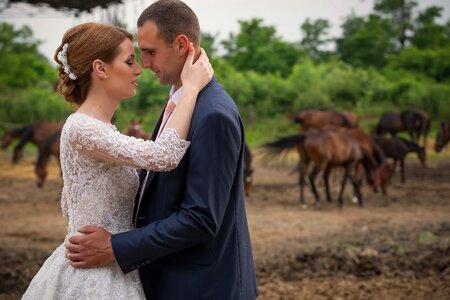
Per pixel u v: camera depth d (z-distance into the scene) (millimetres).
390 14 48031
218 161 2508
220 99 2617
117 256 2523
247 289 2721
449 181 16578
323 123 19688
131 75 2697
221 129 2520
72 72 2684
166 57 2658
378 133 23422
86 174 2637
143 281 2721
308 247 7809
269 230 9938
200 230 2486
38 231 9867
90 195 2646
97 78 2686
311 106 29156
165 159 2518
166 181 2607
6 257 7152
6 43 42719
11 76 36094
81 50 2646
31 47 43938
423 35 44594
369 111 30406
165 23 2623
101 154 2584
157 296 2674
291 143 13109
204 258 2615
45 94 29609
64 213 2889
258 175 18203
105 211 2680
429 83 34000
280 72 35844
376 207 12727
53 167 20219
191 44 2656
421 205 12812
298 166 13859
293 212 12078
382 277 6188
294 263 6816
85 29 2678
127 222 2752
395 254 6934
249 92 30141
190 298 2602
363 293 5668
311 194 14742
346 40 43281
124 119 23562
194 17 2686
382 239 8070
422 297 5434
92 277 2596
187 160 2596
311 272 6492
